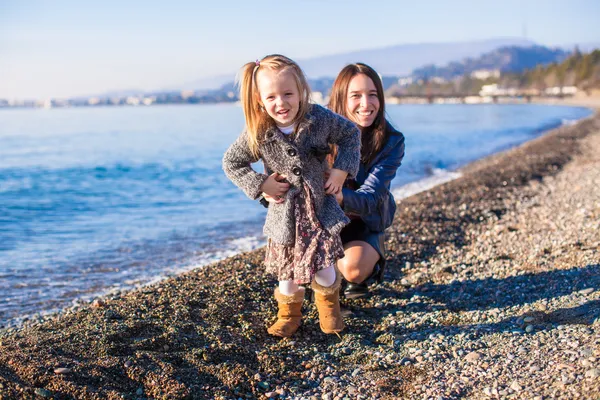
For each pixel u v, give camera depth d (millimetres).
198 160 21031
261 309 3922
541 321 3525
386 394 2834
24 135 38250
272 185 3111
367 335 3598
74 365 2879
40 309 5305
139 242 8031
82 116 90500
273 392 2867
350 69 3885
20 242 8047
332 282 3471
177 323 3531
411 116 66000
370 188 3779
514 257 5273
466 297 4242
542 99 127812
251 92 3039
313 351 3334
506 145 25812
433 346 3322
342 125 3152
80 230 8875
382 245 4141
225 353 3207
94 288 5957
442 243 6031
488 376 2875
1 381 2658
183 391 2766
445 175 15344
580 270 4469
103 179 15539
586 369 2742
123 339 3273
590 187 9859
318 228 3164
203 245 7809
